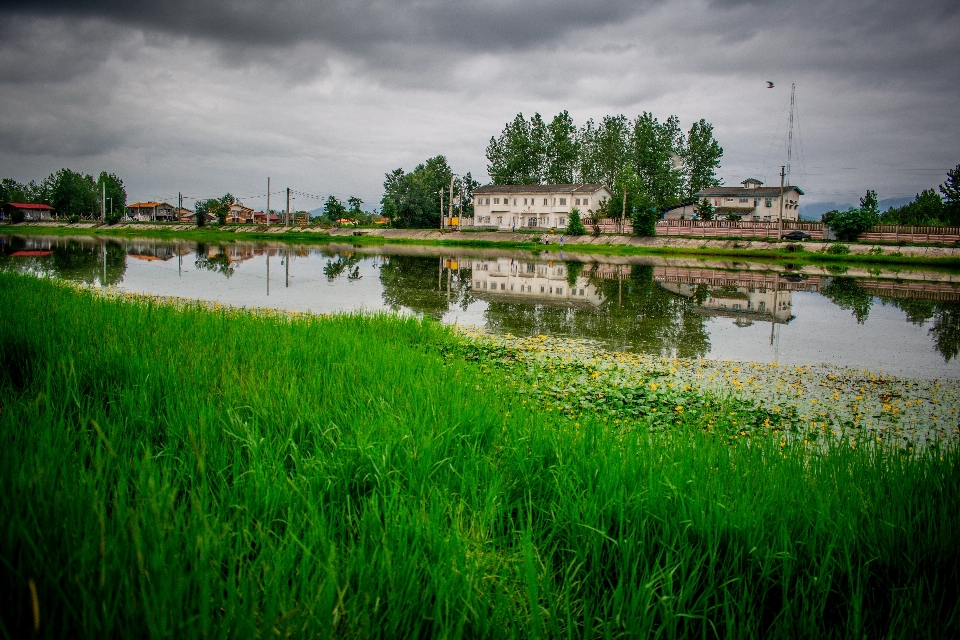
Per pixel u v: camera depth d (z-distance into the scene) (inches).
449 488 137.7
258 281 933.2
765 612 114.0
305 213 4178.2
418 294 831.1
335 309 645.3
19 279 522.6
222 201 4411.9
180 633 73.9
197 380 192.7
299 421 165.0
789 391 353.7
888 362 455.8
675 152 3422.7
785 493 143.1
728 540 125.4
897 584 117.3
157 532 90.7
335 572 90.2
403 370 245.8
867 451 189.0
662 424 264.8
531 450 166.1
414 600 93.2
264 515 111.0
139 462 121.1
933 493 150.8
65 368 185.3
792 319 686.5
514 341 486.6
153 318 312.2
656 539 123.3
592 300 822.5
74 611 73.1
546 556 121.3
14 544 82.6
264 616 80.8
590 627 95.0
